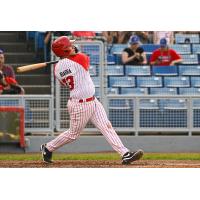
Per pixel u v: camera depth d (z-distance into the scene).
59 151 45.69
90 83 33.78
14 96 45.81
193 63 57.44
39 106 46.00
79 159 39.19
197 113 47.34
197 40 58.59
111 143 33.88
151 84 55.41
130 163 34.25
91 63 46.97
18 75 54.75
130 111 46.84
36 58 56.78
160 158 40.00
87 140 45.94
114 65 55.56
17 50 57.84
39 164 35.22
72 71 33.53
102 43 46.97
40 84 54.78
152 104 47.00
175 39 58.66
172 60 56.16
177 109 47.12
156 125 47.09
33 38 58.22
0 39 58.41
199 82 56.22
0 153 44.59
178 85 55.88
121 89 54.91
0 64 48.19
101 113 33.94
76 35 54.66
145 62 56.00
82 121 33.97
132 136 46.50
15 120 44.59
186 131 47.28
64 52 33.66
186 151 46.88
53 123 46.19
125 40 57.62
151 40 58.50
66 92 46.34
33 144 45.28
